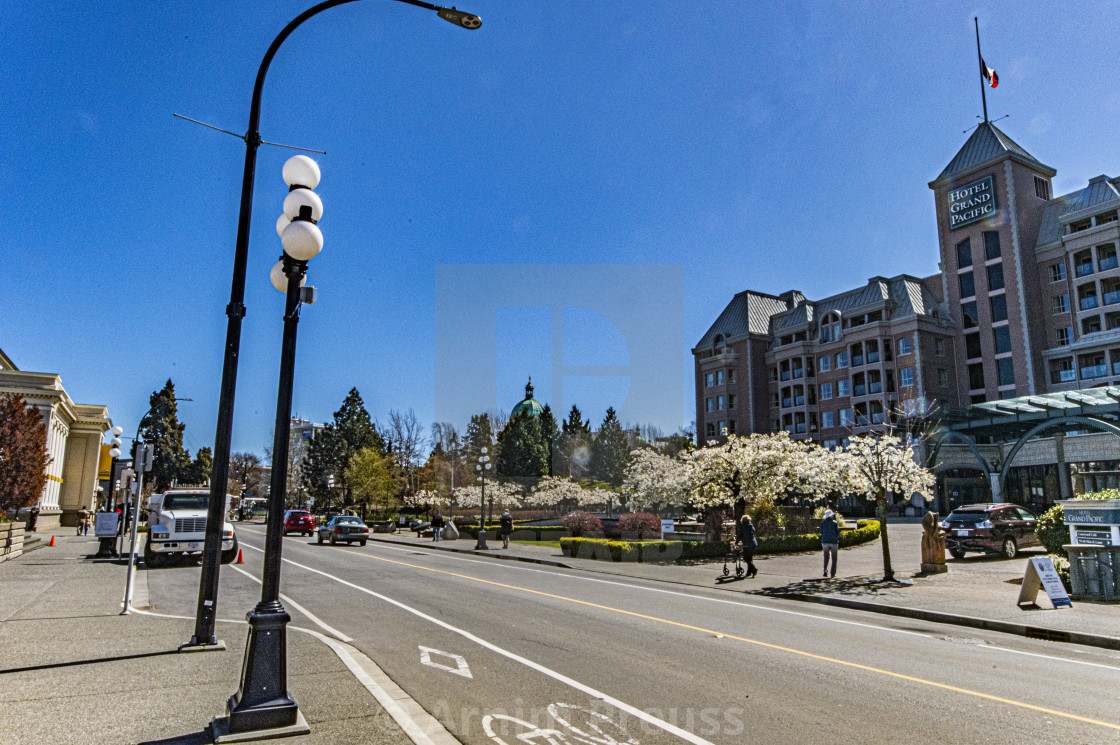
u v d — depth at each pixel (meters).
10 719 5.55
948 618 11.58
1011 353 59.22
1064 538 15.82
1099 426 39.72
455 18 7.85
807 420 69.31
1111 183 56.66
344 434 78.56
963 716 5.93
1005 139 62.69
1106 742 5.32
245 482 109.31
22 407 32.69
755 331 75.00
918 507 51.25
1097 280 55.19
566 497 33.59
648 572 19.52
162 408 80.38
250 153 9.02
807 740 5.31
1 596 13.05
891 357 63.44
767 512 28.47
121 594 13.70
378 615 11.24
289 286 6.11
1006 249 60.12
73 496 60.75
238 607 12.27
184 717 5.64
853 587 15.46
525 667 7.60
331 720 5.54
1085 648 9.45
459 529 40.78
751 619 11.22
